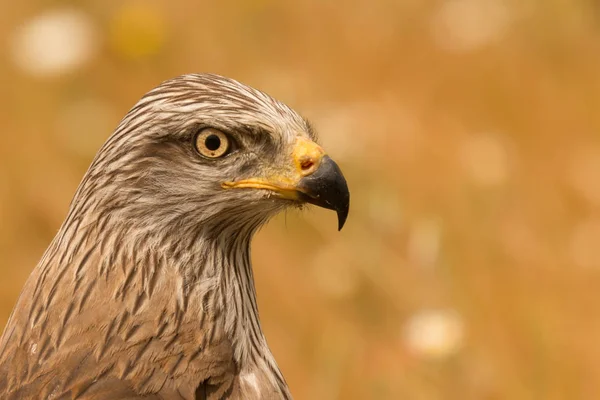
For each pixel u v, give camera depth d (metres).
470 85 16.77
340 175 7.16
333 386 10.96
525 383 11.16
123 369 6.61
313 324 12.16
